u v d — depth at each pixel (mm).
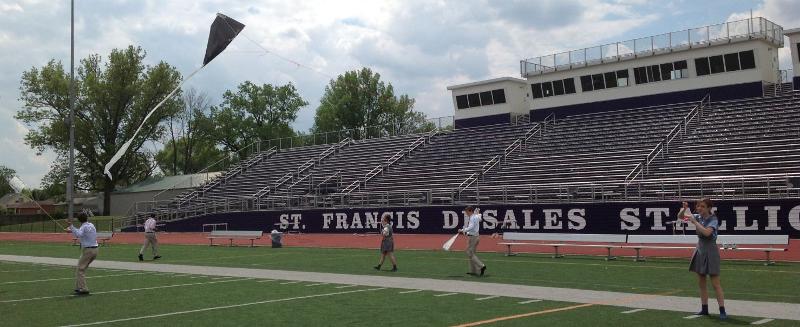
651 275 17609
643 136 38031
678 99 41812
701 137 35625
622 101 44062
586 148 39125
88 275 19719
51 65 65562
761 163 30703
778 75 41781
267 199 45031
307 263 23047
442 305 12859
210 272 20312
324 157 52781
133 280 18219
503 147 43312
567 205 31391
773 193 27828
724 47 40125
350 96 84375
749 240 20562
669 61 42125
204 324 11141
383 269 20516
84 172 74562
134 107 66625
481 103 51344
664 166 33719
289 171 52312
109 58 66250
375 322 11086
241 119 83125
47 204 88312
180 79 68688
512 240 24984
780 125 33969
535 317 11352
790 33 38719
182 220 47594
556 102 46938
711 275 11000
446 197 36750
